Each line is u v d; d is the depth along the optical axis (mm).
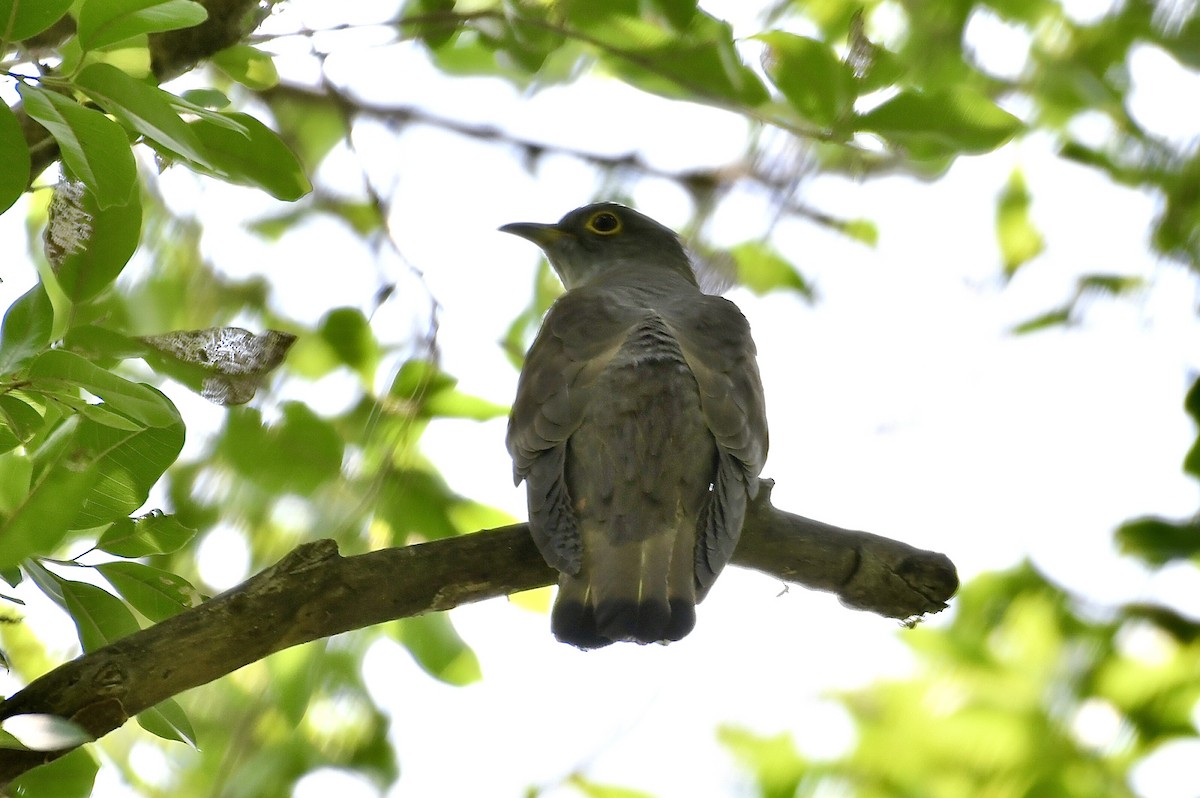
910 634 13367
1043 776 12617
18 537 6980
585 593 9180
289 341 7453
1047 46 13391
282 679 10820
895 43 13047
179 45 8930
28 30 6367
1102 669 12945
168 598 7598
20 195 6363
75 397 6621
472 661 10922
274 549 10820
